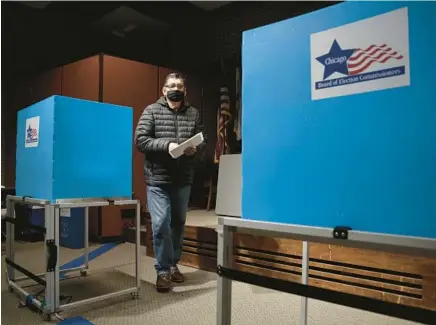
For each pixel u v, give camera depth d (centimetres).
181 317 194
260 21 447
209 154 511
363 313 203
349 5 86
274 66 99
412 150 76
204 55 499
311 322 190
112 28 517
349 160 85
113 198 221
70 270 264
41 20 482
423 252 76
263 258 257
